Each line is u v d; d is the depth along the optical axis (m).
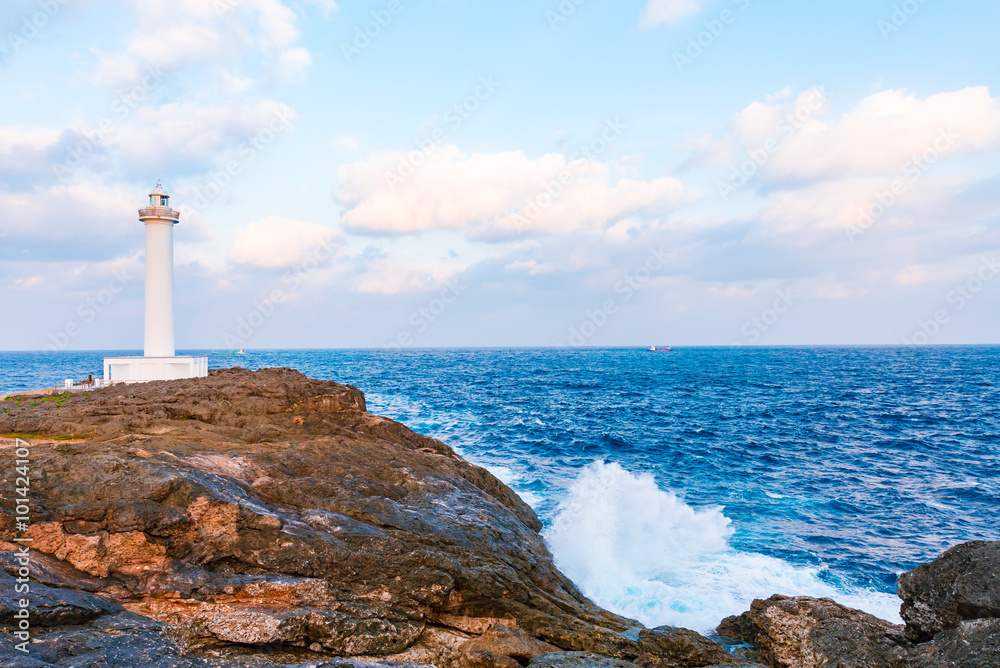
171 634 8.20
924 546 17.64
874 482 25.12
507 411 44.94
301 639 9.18
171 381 24.05
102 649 7.27
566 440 33.28
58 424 15.84
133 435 14.27
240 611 9.02
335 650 9.30
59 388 24.81
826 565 16.12
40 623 7.47
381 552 10.68
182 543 9.59
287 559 9.95
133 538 9.20
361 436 17.91
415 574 10.50
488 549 12.27
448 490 14.29
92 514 9.15
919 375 90.88
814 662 9.65
